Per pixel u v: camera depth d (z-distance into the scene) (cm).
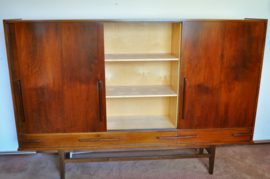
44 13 227
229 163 244
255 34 191
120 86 241
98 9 230
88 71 190
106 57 208
